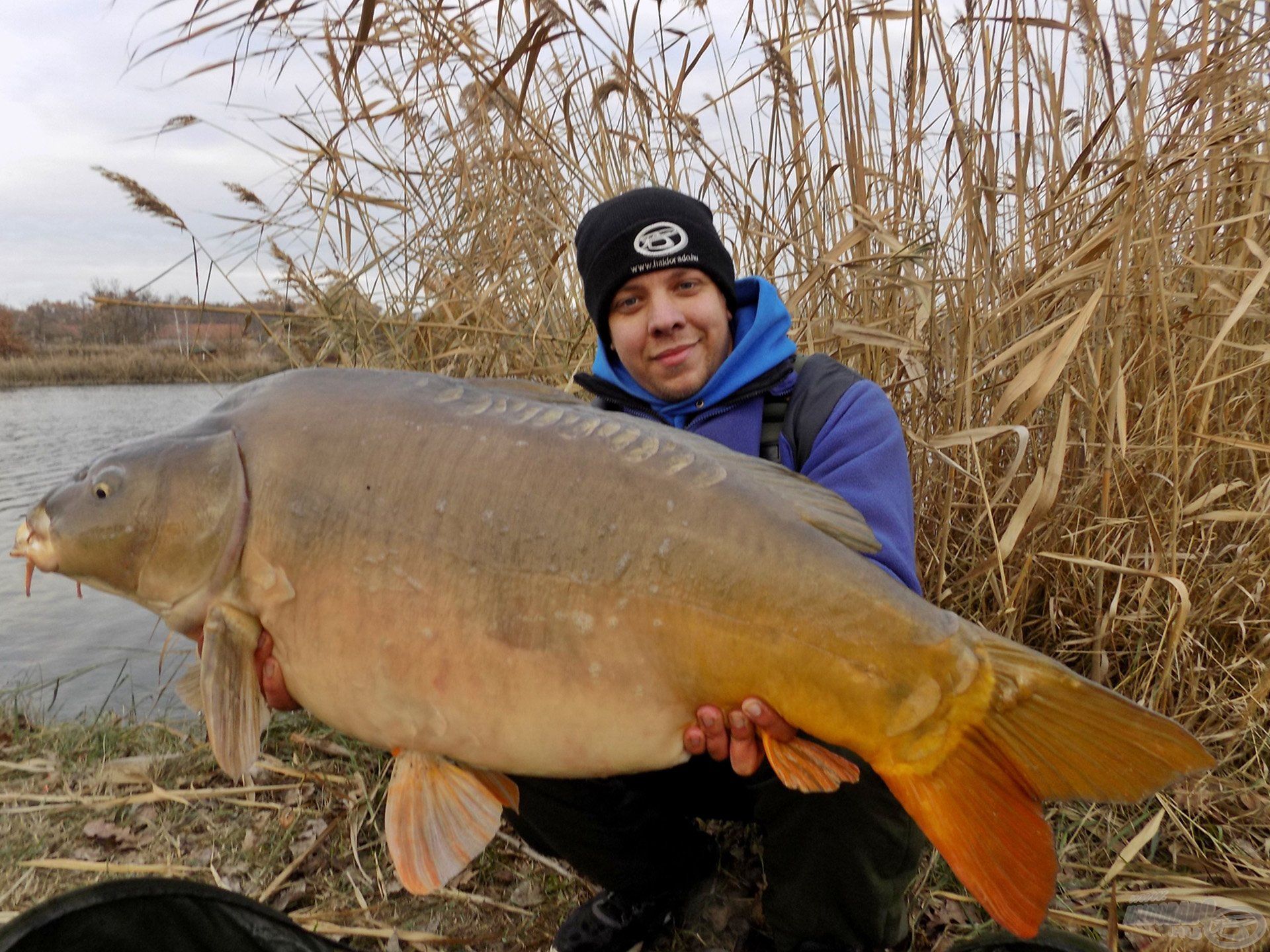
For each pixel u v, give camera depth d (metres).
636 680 1.34
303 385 1.50
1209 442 2.69
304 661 1.42
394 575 1.37
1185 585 2.29
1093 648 2.65
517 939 1.96
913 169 2.97
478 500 1.36
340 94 3.11
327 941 1.50
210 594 1.45
